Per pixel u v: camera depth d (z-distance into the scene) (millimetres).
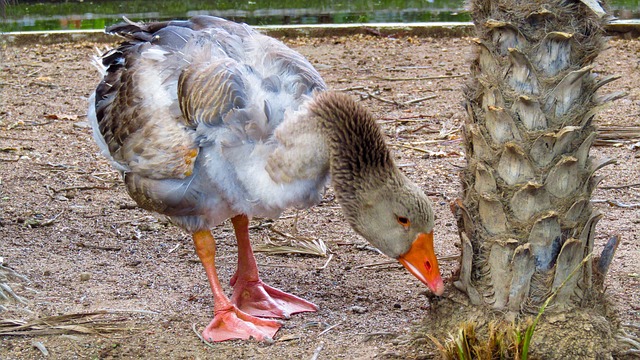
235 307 5602
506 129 4637
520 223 4676
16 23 16438
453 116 10500
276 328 5523
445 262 6613
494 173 4699
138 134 5426
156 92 5445
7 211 7723
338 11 17359
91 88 12070
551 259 4703
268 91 5219
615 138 9484
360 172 5016
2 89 11922
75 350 5223
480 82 4719
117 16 17094
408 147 9484
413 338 5148
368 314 5727
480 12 4789
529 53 4582
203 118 5141
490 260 4766
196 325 5590
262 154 5105
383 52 13797
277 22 16188
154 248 7016
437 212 7730
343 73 12578
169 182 5367
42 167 8984
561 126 4613
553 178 4617
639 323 5418
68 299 5961
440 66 12883
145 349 5246
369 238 5141
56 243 7059
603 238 6996
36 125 10422
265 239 7188
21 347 5250
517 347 4480
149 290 6160
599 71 12062
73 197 8164
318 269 6566
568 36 4488
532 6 4531
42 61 13547
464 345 4586
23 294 6016
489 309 4797
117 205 8000
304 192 5223
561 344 4648
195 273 6523
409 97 11367
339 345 5254
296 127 5066
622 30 14125
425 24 14898
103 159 9312
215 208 5414
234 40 5664
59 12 17703
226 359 5121
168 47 5711
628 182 8328
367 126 5008
